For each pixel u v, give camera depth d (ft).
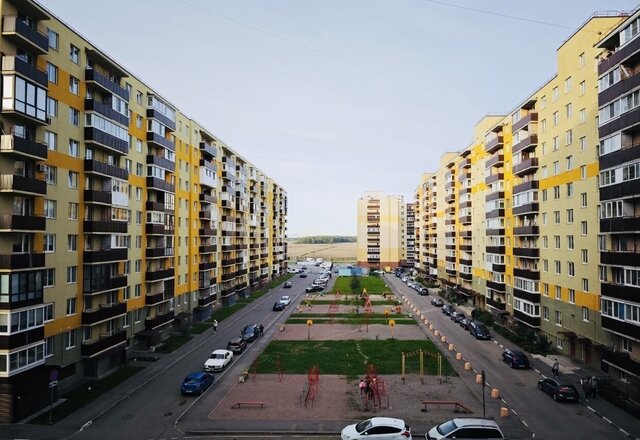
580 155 140.36
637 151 102.63
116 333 132.36
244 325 206.08
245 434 87.45
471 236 262.06
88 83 124.36
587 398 107.86
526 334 165.78
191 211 201.05
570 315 145.48
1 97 92.79
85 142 123.13
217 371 132.16
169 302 175.42
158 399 107.65
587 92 137.08
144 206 158.40
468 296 269.23
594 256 131.75
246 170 301.02
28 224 96.94
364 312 245.04
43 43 102.27
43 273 107.34
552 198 159.22
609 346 123.24
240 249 285.02
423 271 440.86
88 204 124.98
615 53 110.93
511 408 101.40
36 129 104.27
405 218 592.19
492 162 216.13
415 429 89.40
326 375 128.36
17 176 94.27
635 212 108.27
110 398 107.76
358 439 80.33
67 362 115.14
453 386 117.91
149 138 159.63
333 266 648.38
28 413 96.02
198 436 86.53
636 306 105.09
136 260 152.87
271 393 112.27
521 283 180.75
